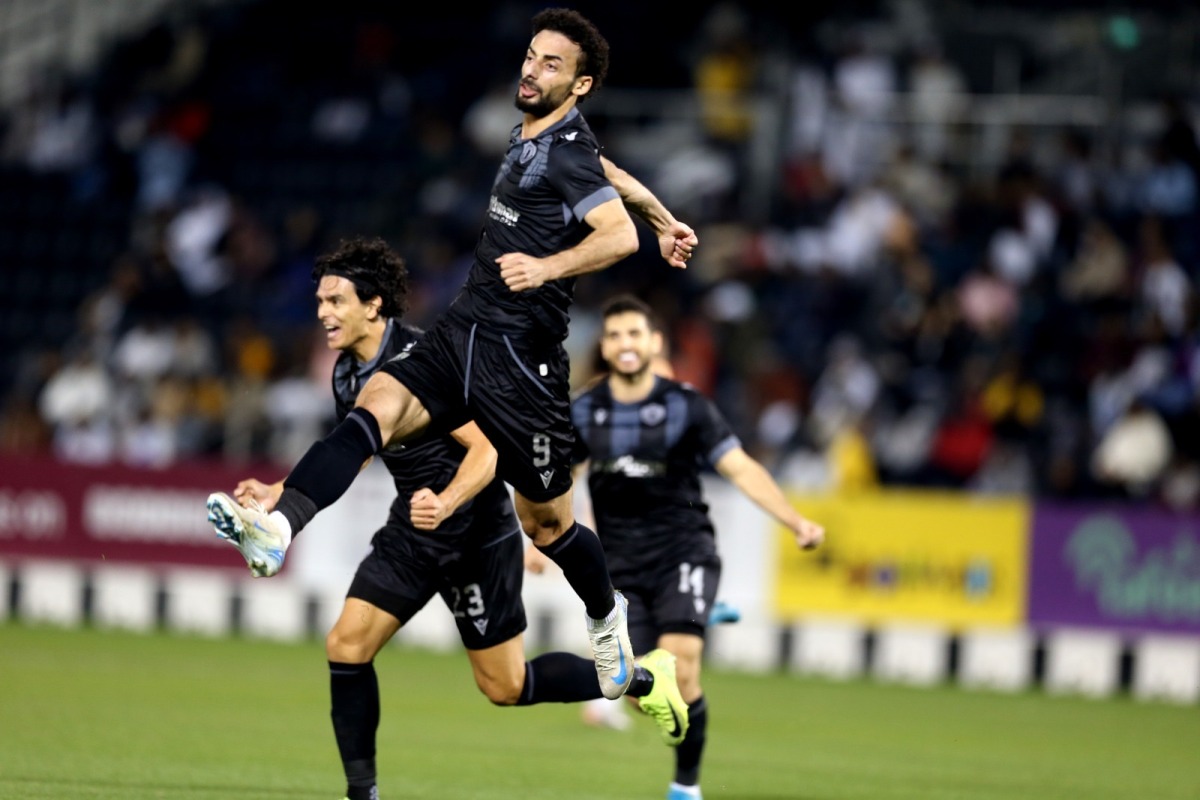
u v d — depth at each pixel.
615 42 83.75
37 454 60.69
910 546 53.81
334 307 22.70
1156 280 64.81
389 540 23.58
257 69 87.50
